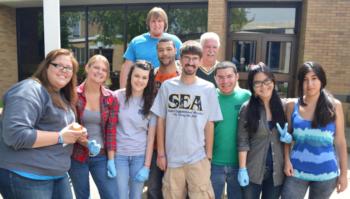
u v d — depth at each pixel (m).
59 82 2.33
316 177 2.69
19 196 2.19
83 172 2.90
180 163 2.89
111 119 2.93
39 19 10.34
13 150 2.15
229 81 2.98
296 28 8.30
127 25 9.51
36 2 9.56
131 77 2.94
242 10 8.52
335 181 2.75
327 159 2.69
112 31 9.67
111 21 9.64
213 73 3.49
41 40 10.41
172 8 9.04
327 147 2.70
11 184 2.16
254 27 8.55
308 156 2.71
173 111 2.88
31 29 10.48
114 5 9.52
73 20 9.99
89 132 2.87
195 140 2.86
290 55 8.43
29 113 2.09
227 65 3.00
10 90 2.19
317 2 7.30
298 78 2.83
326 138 2.67
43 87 2.27
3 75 10.25
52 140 2.21
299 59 8.02
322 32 7.35
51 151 2.27
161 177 3.24
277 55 8.52
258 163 2.86
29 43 10.55
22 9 10.41
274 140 2.85
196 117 2.84
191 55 2.80
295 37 8.33
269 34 8.48
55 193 2.55
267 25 8.47
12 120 2.04
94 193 4.16
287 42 8.41
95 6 9.70
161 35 3.81
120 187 2.94
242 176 2.86
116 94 3.03
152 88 3.06
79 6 9.82
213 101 2.91
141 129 3.03
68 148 2.43
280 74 8.55
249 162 2.91
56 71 2.31
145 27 9.34
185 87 2.87
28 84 2.20
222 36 7.83
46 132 2.20
